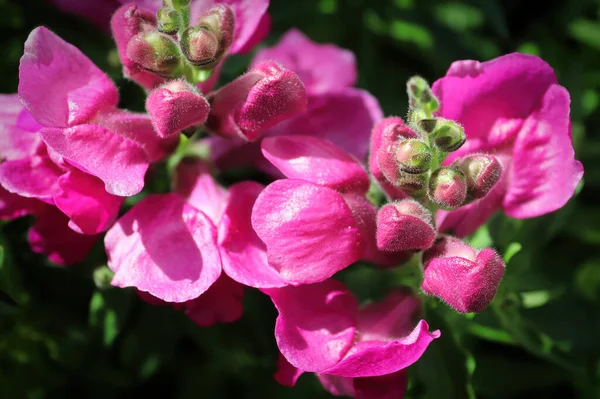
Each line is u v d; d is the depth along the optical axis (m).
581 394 0.31
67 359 0.29
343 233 0.25
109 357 0.30
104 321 0.27
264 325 0.30
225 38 0.26
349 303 0.26
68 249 0.27
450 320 0.28
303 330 0.26
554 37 0.34
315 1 0.33
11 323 0.29
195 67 0.26
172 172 0.28
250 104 0.26
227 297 0.26
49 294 0.29
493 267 0.25
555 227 0.29
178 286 0.25
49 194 0.26
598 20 0.35
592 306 0.30
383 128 0.26
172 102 0.25
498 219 0.28
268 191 0.25
